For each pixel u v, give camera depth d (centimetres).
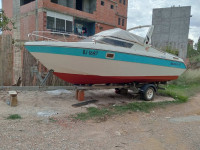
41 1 1484
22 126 361
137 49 621
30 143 294
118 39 577
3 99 555
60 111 479
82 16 1878
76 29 1997
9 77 689
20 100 561
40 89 692
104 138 338
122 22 2772
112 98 691
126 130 387
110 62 544
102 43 541
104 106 563
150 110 564
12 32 1814
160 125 430
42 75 711
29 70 702
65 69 539
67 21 1734
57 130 356
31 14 1579
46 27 1514
